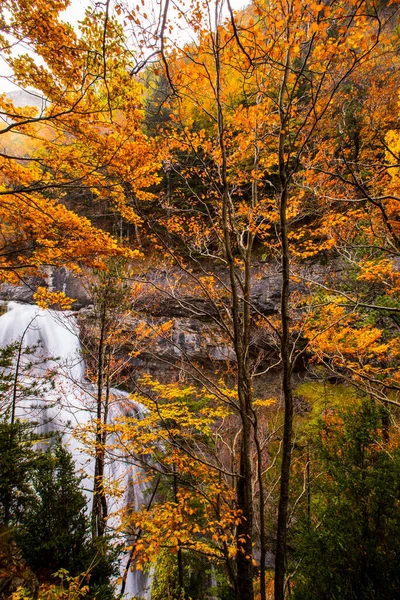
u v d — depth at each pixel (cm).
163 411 629
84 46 353
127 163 470
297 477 852
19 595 418
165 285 1041
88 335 973
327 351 706
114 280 764
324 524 435
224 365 1428
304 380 1490
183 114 494
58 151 473
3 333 1719
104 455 714
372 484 410
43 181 498
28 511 590
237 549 455
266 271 1498
